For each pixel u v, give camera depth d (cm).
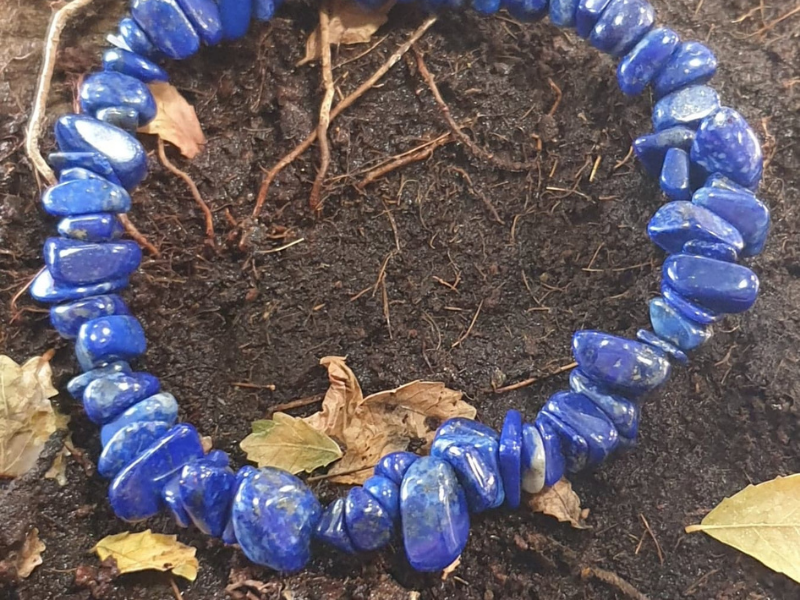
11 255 18
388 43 20
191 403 18
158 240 19
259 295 19
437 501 14
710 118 16
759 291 19
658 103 17
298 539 15
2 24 19
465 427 16
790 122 20
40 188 18
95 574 16
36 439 17
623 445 16
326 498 17
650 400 18
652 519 17
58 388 17
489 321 19
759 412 18
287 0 20
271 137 19
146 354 18
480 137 20
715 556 17
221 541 17
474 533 17
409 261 19
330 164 19
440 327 19
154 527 17
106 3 19
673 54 17
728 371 18
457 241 19
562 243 19
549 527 17
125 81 17
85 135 16
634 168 20
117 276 16
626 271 19
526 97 20
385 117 20
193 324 18
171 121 19
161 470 15
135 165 17
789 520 17
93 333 15
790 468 18
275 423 18
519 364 19
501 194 20
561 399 16
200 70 19
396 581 16
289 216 19
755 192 18
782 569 16
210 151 19
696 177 17
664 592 17
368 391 18
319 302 19
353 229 19
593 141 20
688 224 16
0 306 17
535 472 15
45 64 18
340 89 20
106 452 15
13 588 16
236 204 19
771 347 18
